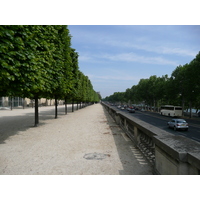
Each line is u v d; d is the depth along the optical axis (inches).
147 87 2770.7
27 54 319.9
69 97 1217.4
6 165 239.5
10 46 267.4
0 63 260.4
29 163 247.6
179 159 120.6
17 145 356.8
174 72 1712.6
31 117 1009.5
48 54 468.1
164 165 158.4
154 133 205.3
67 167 231.0
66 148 332.8
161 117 1513.3
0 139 415.2
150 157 238.5
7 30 266.1
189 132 716.0
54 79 549.6
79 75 1615.4
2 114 1239.5
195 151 123.0
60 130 551.2
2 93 377.4
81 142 383.9
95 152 305.3
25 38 328.5
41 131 530.9
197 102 1549.0
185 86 1423.5
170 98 1738.4
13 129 568.7
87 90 2373.3
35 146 348.8
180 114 1574.8
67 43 716.7
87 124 705.0
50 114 1257.4
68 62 723.4
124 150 318.0
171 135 187.3
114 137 439.8
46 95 700.0
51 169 223.6
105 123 743.7
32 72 341.7
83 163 247.1
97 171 216.2
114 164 242.7
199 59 1234.6
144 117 1482.5
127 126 481.7
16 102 2383.1
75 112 1513.3
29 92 422.6
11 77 276.8
